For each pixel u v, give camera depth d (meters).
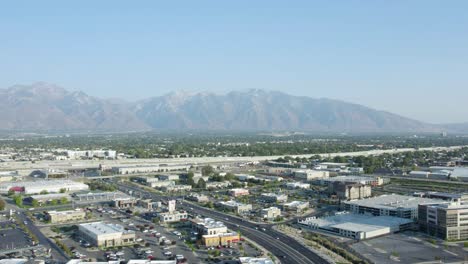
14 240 197.25
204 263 167.62
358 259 171.00
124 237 194.12
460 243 198.88
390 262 171.00
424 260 173.62
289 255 177.38
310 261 169.62
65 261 168.00
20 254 176.38
